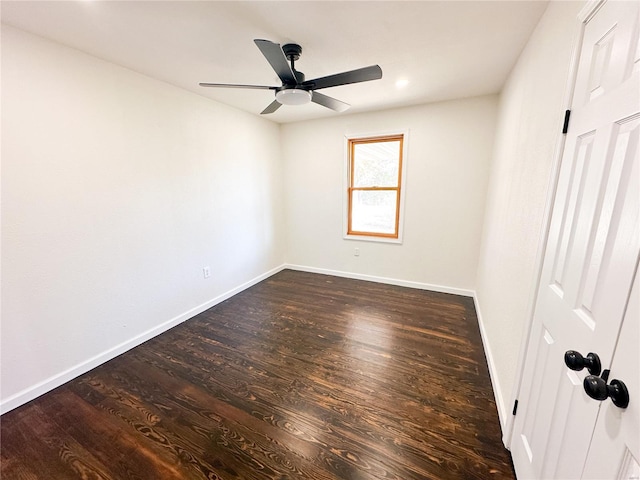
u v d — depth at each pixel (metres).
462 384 1.96
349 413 1.72
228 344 2.50
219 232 3.32
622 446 0.62
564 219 1.02
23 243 1.79
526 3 1.46
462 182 3.30
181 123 2.74
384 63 2.19
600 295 0.76
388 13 1.57
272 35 1.79
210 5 1.48
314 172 4.14
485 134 3.09
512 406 1.45
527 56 1.81
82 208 2.06
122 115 2.25
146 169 2.47
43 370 1.92
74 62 1.94
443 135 3.28
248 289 3.82
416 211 3.61
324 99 2.23
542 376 1.13
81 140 2.02
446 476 1.34
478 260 3.40
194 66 2.23
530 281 1.35
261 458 1.45
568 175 1.02
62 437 1.58
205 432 1.60
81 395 1.90
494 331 2.11
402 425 1.63
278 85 2.63
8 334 1.76
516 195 1.80
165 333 2.71
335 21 1.64
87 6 1.47
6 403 1.76
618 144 0.73
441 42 1.89
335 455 1.46
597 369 0.74
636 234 0.63
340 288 3.82
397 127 3.48
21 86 1.71
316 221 4.31
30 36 1.73
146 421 1.68
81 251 2.08
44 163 1.84
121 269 2.35
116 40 1.83
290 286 3.92
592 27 0.92
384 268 3.98
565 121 1.07
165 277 2.73
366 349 2.39
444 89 2.80
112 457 1.46
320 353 2.35
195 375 2.10
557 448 0.96
